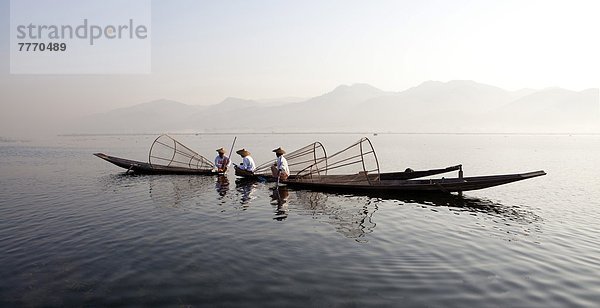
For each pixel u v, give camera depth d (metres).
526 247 10.90
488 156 54.31
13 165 38.12
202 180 25.84
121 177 27.58
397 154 59.12
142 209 16.25
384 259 9.80
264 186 22.97
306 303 7.33
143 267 9.25
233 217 14.73
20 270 9.04
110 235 12.10
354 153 61.16
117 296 7.66
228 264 9.45
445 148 79.06
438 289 7.94
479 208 16.66
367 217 14.77
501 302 7.37
